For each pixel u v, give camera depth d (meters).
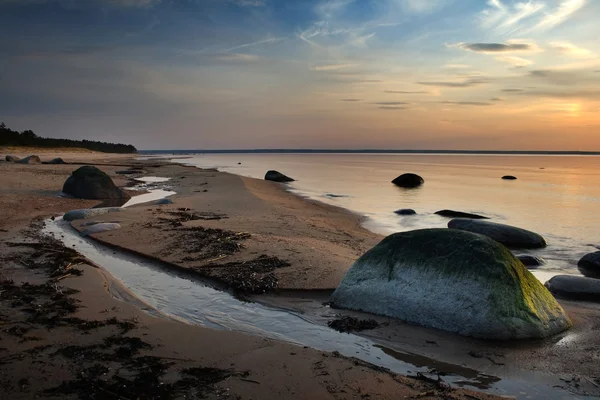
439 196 24.69
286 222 13.98
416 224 15.21
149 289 7.66
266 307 6.89
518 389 4.54
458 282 5.95
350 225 14.80
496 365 5.04
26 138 82.62
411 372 4.91
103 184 20.83
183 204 17.98
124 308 6.46
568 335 5.79
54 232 12.22
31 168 34.47
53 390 4.16
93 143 115.88
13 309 6.30
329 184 33.19
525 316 5.70
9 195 19.42
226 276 8.08
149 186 27.50
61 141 95.50
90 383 4.29
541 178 41.94
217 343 5.34
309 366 4.79
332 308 6.83
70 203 18.47
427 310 6.05
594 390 4.49
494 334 5.59
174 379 4.43
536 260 10.17
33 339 5.30
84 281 7.66
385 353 5.36
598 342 5.56
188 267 8.67
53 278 7.79
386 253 6.75
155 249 9.99
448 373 4.89
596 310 6.76
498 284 5.77
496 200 22.73
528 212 18.47
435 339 5.67
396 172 51.66
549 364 5.04
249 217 14.84
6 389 4.16
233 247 9.90
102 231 11.88
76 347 5.10
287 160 109.00
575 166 77.50
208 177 33.19
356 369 4.75
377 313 6.48
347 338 5.77
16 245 10.18
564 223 15.74
